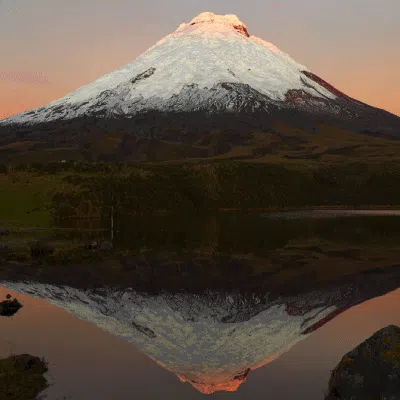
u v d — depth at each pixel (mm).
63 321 18531
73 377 12758
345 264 31938
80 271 29406
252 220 66562
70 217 62781
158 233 49844
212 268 30531
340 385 11383
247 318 19578
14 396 11539
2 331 16984
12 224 53594
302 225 59375
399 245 40781
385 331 11734
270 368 13586
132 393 11766
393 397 10414
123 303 21969
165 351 15281
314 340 16250
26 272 28891
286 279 27359
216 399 11422
